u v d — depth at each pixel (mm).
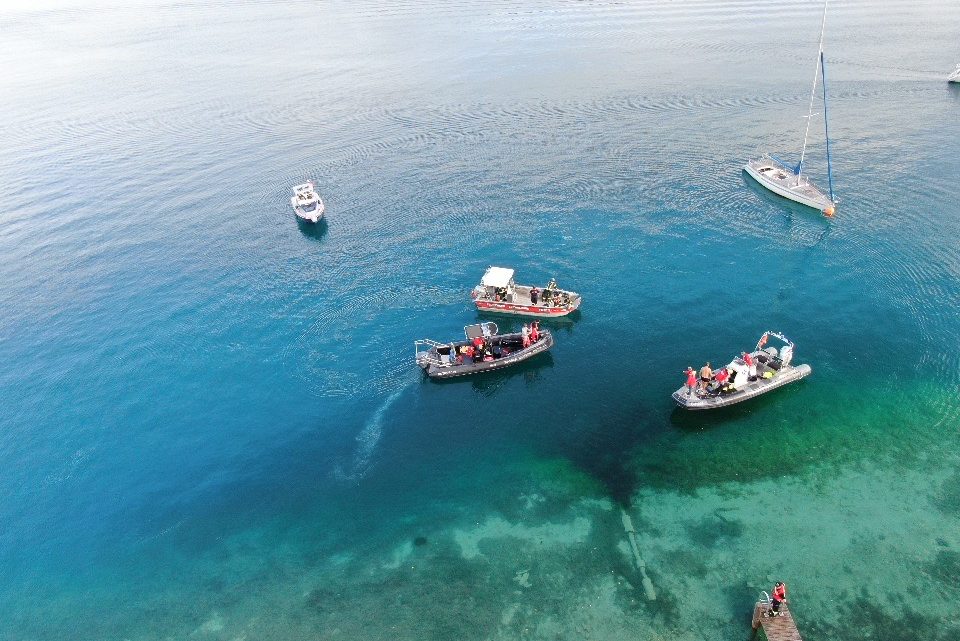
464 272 72188
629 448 48312
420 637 36219
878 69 135000
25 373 60312
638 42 175375
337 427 51969
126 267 77625
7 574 41531
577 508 43750
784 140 101812
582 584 38438
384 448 49750
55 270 77875
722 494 43938
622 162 97938
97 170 108000
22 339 65250
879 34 164625
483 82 145875
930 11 187625
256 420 53031
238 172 104000
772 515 42031
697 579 38188
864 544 39531
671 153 100062
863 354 55531
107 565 41844
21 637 37781
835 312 61281
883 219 76688
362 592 39000
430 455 48906
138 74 173250
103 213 92188
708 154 98688
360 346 61250
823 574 37844
